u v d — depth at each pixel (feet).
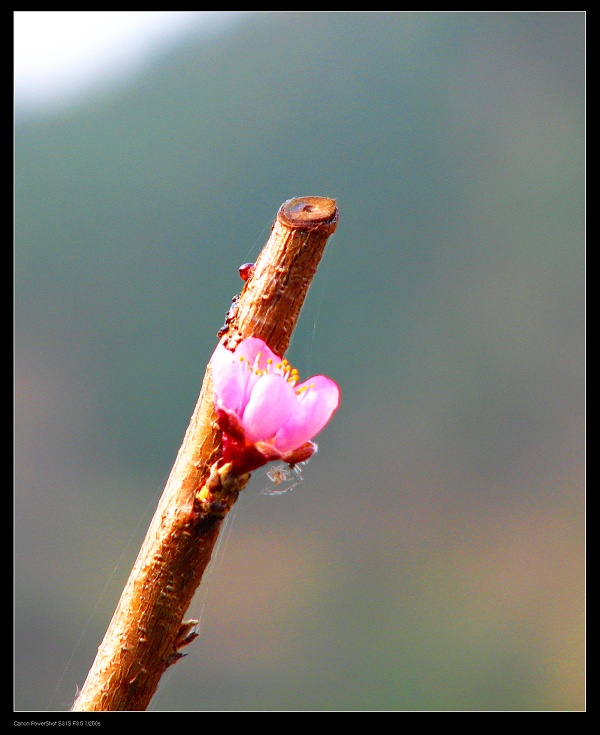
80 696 2.04
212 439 2.03
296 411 2.03
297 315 2.05
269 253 2.04
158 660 2.03
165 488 2.05
